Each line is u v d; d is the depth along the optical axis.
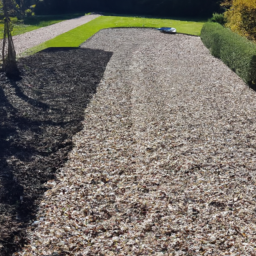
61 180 5.09
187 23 27.11
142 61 13.34
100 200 4.58
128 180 5.07
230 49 12.59
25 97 8.45
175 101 8.75
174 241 3.80
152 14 35.81
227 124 7.26
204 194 4.70
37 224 4.11
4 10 9.87
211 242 3.78
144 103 8.55
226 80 11.03
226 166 5.46
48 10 38.50
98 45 16.62
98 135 6.65
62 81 10.09
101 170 5.35
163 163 5.55
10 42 10.05
